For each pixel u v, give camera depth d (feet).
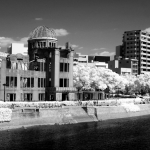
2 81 303.68
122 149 190.49
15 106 269.03
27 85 329.11
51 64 349.00
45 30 414.62
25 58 377.09
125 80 499.51
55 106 284.61
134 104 367.25
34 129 236.02
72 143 199.52
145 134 234.17
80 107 289.12
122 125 272.51
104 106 315.99
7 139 202.49
